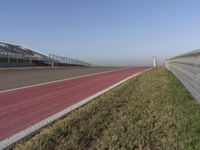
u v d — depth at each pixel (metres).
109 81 21.64
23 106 10.50
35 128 7.36
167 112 9.05
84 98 12.46
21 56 65.75
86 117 8.56
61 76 27.75
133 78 22.55
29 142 6.24
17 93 14.25
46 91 15.17
